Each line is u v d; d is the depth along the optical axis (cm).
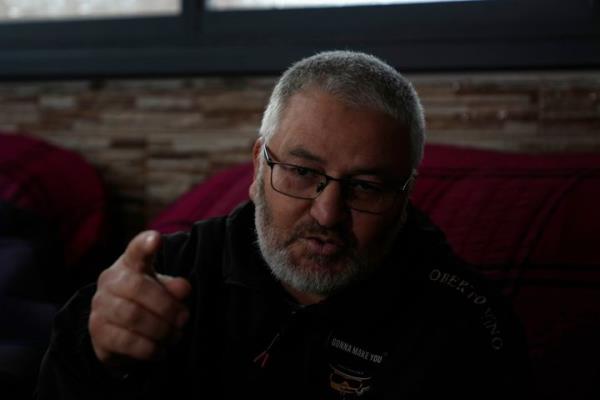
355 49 178
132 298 61
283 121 79
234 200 147
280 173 79
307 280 79
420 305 87
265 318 85
